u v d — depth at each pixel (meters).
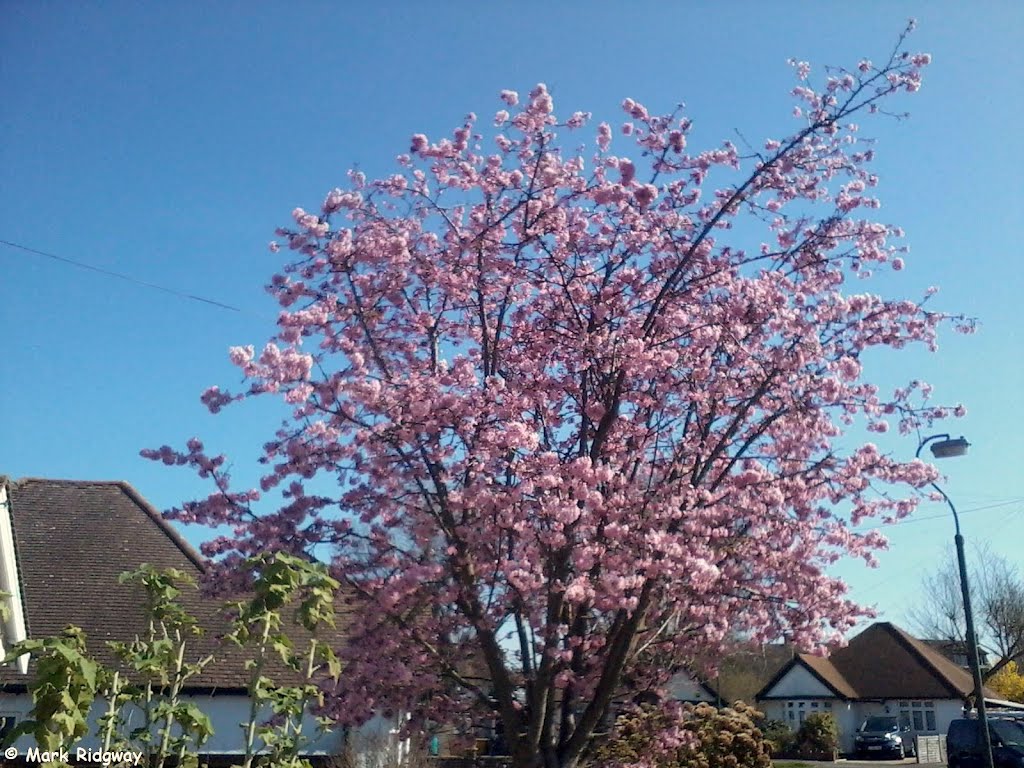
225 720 15.12
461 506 7.48
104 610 16.58
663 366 8.27
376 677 7.64
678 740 8.81
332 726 8.10
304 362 7.59
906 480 8.49
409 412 7.70
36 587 16.81
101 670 6.64
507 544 7.68
